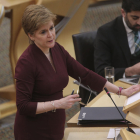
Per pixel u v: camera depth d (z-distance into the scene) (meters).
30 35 5.70
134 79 8.99
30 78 5.65
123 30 10.23
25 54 5.70
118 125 6.21
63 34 13.94
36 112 5.54
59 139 6.05
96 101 7.60
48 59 5.91
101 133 5.87
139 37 10.24
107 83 6.79
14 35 12.32
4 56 20.69
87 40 10.79
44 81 5.77
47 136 5.96
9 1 11.46
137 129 5.70
